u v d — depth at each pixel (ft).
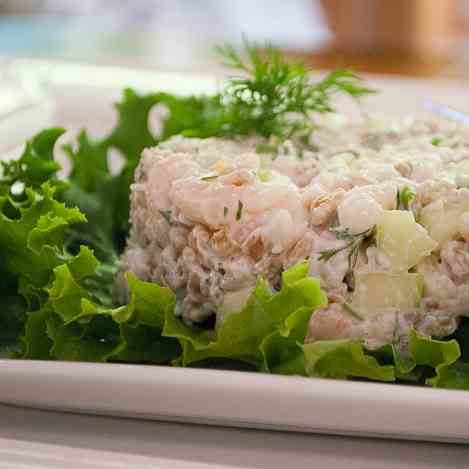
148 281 1.59
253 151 1.65
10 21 3.70
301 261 1.46
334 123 1.77
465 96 2.37
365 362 1.44
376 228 1.48
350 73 1.73
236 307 1.49
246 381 1.38
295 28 3.61
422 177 1.54
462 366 1.49
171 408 1.40
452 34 3.44
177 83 2.41
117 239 1.86
